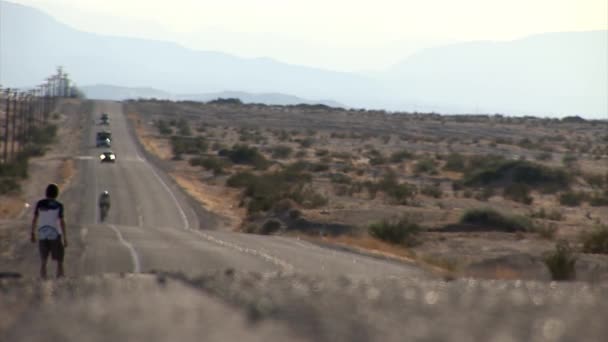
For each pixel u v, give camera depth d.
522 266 93.38
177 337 29.47
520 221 156.25
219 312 37.00
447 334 29.94
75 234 107.06
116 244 95.94
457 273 77.31
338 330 31.14
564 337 29.30
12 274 62.56
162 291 47.12
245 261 82.69
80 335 30.12
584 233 140.88
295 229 169.62
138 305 39.75
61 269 62.25
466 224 156.62
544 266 92.50
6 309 38.78
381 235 138.12
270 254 92.00
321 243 114.38
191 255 87.00
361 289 46.81
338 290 46.03
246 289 46.44
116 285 50.84
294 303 39.59
